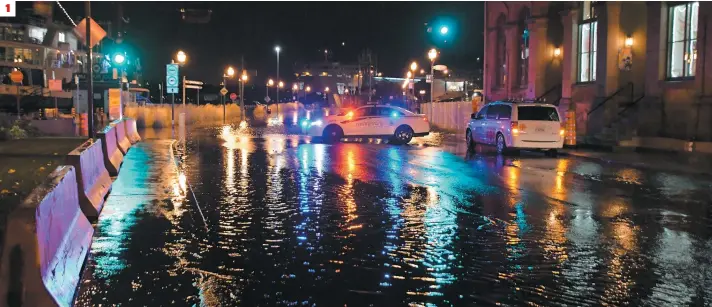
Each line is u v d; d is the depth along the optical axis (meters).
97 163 11.43
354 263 6.99
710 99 20.14
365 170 15.82
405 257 7.26
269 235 8.35
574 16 27.80
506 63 34.91
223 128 39.41
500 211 10.20
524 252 7.52
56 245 5.73
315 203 10.86
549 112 20.30
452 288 6.12
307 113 67.06
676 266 6.97
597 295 5.94
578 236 8.41
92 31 15.18
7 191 11.48
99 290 5.98
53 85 55.41
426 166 16.89
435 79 71.12
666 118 21.88
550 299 5.82
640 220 9.56
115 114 26.42
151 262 6.97
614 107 24.25
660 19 22.20
